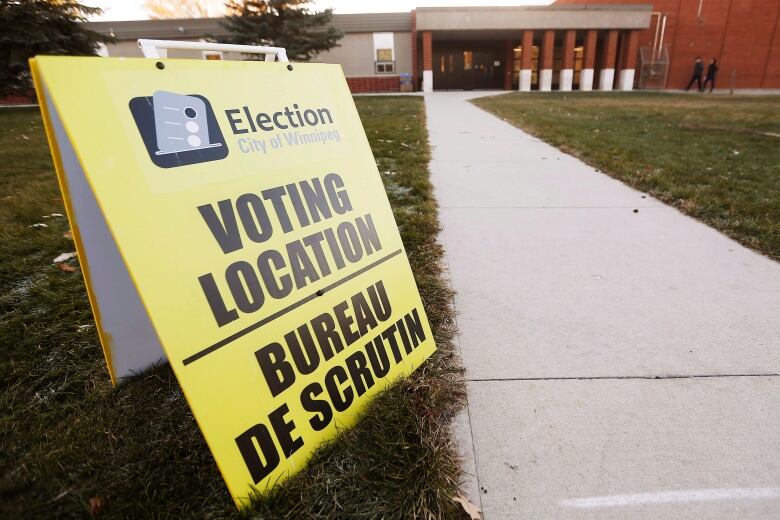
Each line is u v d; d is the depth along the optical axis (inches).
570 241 122.3
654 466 54.3
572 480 52.7
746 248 116.5
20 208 152.3
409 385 65.8
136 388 66.5
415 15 914.7
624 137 297.1
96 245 55.5
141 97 45.4
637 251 115.2
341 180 65.9
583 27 951.6
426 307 88.4
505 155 238.8
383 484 51.1
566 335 80.1
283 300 54.4
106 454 56.1
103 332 61.7
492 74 1171.9
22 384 68.6
